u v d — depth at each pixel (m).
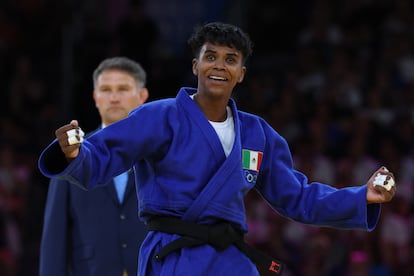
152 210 10.88
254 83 36.50
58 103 35.06
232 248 10.91
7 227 28.31
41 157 10.01
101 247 14.11
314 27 37.72
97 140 10.59
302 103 34.47
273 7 40.31
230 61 11.00
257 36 39.91
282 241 28.23
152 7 38.84
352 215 11.26
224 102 11.15
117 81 14.84
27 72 35.69
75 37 35.34
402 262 28.14
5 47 37.00
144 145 10.79
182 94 11.12
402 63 35.56
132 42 35.53
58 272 14.23
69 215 14.39
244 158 11.21
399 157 31.78
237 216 10.90
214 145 10.88
